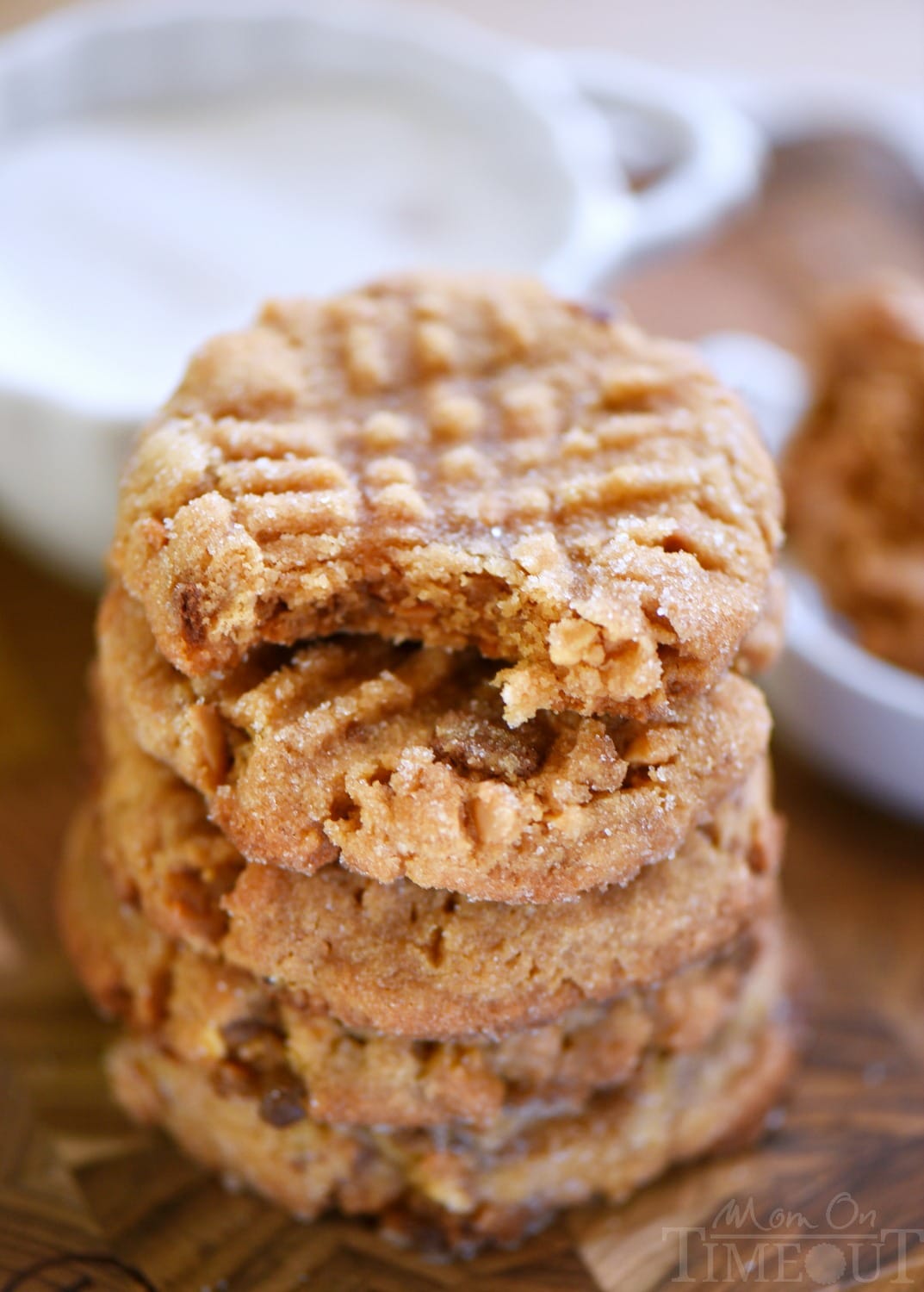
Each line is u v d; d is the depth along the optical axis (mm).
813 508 336
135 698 250
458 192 392
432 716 246
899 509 332
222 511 241
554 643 234
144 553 244
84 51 397
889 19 546
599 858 239
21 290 354
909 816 330
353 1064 257
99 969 271
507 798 236
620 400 260
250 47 416
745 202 368
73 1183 272
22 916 303
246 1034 259
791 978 300
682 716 245
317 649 251
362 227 382
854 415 338
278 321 269
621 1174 271
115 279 362
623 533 243
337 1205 269
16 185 381
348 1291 261
